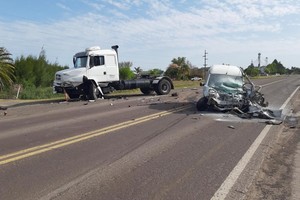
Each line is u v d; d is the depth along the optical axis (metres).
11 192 5.00
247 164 6.47
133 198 4.81
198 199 4.79
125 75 36.00
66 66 42.19
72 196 4.86
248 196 4.96
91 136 9.00
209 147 7.84
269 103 18.52
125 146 7.86
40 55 39.41
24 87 32.88
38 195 4.89
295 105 17.52
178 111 14.67
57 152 7.27
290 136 9.40
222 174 5.87
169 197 4.86
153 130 9.98
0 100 23.61
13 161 6.58
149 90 26.02
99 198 4.80
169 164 6.44
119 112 14.36
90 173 5.88
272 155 7.29
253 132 9.84
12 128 10.54
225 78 15.62
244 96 14.34
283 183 5.51
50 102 20.53
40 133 9.52
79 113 14.17
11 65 30.30
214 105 14.25
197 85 43.44
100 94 21.89
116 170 6.05
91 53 21.42
